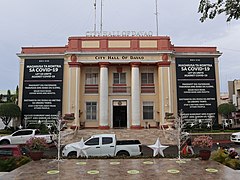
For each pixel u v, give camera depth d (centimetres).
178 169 1034
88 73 3206
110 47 3097
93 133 2742
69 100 3011
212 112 3059
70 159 1295
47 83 3061
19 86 3067
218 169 1030
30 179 891
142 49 3089
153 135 2688
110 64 3130
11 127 2936
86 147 1452
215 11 692
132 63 3070
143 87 3181
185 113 3039
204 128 2941
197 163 1164
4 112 2833
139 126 3005
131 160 1257
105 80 3064
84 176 924
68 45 3098
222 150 1322
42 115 3009
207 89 3095
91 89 3173
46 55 3089
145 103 3158
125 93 3155
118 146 1507
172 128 2797
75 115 2984
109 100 3144
